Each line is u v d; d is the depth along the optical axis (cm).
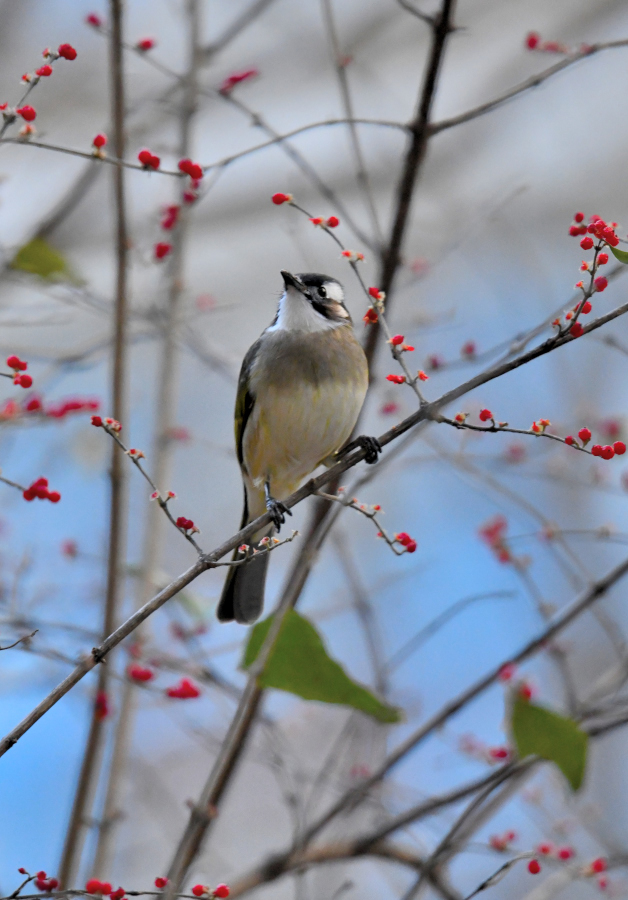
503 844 845
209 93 959
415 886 787
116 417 838
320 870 1030
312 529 921
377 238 890
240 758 847
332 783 994
